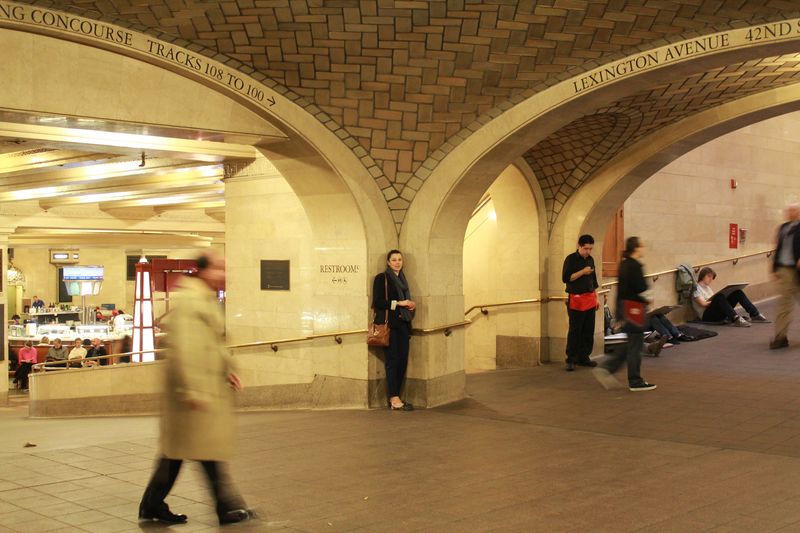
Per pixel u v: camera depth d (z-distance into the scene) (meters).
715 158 17.14
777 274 12.91
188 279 5.28
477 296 15.00
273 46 8.87
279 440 8.17
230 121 9.31
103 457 7.37
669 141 12.09
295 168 10.20
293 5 8.30
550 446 7.74
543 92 9.27
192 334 5.10
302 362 11.83
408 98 9.56
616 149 12.60
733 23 8.16
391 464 7.09
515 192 13.44
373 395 10.34
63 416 15.30
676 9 8.09
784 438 7.86
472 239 15.13
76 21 8.05
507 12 8.40
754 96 11.15
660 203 15.80
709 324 15.77
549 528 5.29
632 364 10.42
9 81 7.94
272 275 12.27
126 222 23.95
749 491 6.09
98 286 34.12
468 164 9.80
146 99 8.71
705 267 16.20
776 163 18.78
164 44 8.58
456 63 9.11
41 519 5.49
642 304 10.30
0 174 16.33
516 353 13.75
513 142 9.73
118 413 14.85
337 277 10.51
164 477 5.36
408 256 10.32
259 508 5.76
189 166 14.71
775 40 7.96
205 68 8.86
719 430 8.25
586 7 8.23
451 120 9.80
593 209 13.09
